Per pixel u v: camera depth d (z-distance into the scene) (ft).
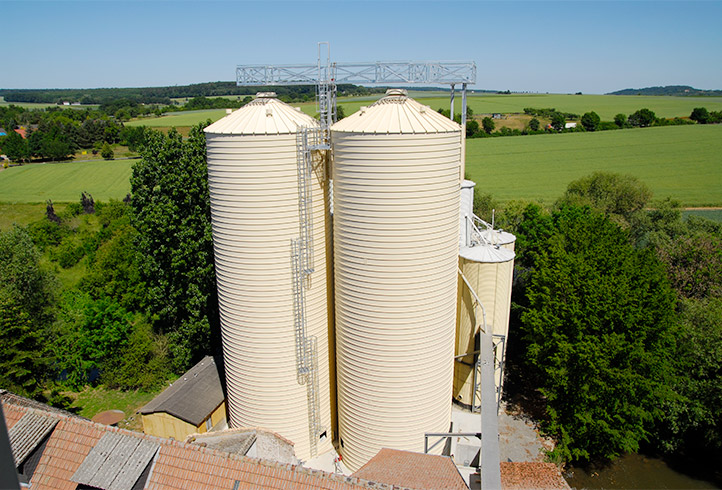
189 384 95.66
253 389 77.97
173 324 132.26
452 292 73.36
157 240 120.98
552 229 164.66
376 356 71.77
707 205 265.13
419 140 62.90
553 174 334.65
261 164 67.87
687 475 94.22
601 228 121.90
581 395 88.94
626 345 88.43
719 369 95.96
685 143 403.54
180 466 54.34
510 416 102.94
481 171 347.97
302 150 68.80
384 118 64.59
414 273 67.82
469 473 71.72
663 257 131.75
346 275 70.49
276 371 76.54
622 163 354.13
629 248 115.24
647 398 91.20
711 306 103.24
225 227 71.97
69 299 144.56
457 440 82.28
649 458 99.19
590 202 225.56
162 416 88.43
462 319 92.84
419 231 66.28
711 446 99.60
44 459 56.75
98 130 520.01
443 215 67.51
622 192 228.63
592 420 88.74
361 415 75.87
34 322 116.26
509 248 98.84
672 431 97.40
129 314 150.82
